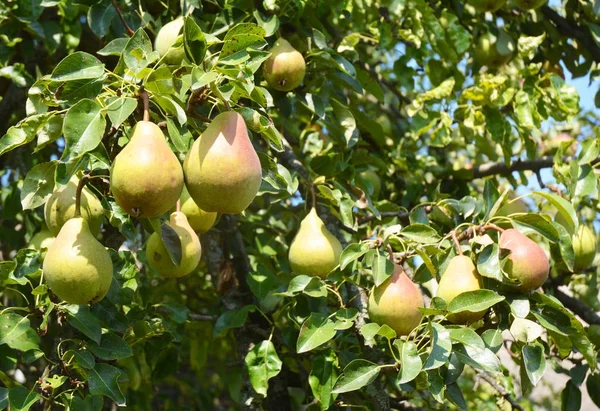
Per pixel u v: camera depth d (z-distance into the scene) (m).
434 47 4.56
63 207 2.83
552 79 4.54
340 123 4.06
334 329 3.23
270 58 3.61
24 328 3.09
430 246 3.20
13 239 4.55
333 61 3.88
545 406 5.78
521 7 4.46
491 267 2.94
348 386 2.91
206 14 4.09
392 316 3.03
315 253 3.44
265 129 2.75
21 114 4.94
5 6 4.16
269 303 3.85
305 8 3.98
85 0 3.95
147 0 4.09
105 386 3.00
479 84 4.48
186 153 2.62
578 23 4.91
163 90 2.62
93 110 2.50
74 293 2.55
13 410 2.93
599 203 4.22
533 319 3.13
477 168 4.79
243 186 2.49
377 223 4.39
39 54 4.78
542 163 4.57
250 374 3.56
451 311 2.87
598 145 3.91
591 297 4.62
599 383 3.61
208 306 5.29
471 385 5.47
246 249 4.50
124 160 2.39
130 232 2.99
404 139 4.97
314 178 3.94
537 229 3.16
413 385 3.59
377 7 4.61
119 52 3.29
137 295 4.00
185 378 5.82
